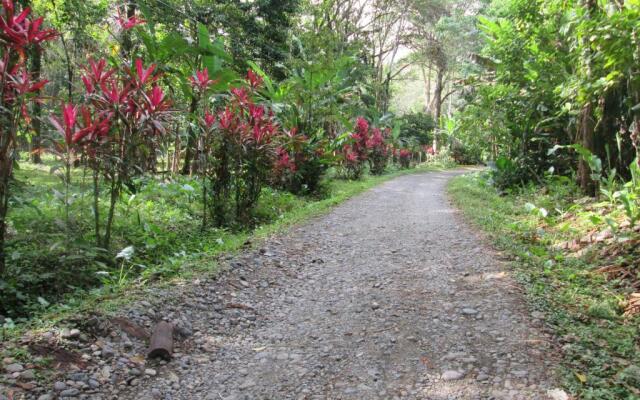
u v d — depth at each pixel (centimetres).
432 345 355
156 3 1459
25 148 1511
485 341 354
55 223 489
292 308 446
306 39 1459
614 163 860
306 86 1320
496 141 1479
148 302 396
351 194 1256
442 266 552
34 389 271
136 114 527
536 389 287
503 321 385
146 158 555
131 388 297
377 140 2173
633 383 288
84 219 623
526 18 1115
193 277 476
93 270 477
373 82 2914
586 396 274
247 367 333
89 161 500
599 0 774
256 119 792
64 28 1293
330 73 1305
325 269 564
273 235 699
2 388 262
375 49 3553
